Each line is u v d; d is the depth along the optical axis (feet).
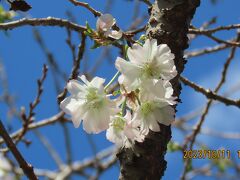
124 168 1.26
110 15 1.36
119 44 1.40
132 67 1.21
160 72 1.22
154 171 1.26
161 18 1.33
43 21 1.79
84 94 1.25
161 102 1.22
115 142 1.26
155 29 1.32
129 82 1.20
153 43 1.23
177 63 1.31
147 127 1.22
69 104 1.25
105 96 1.24
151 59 1.22
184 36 1.34
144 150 1.25
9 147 1.22
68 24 1.81
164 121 1.23
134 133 1.21
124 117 1.23
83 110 1.24
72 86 1.25
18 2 1.44
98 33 1.35
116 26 1.39
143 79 1.21
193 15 1.37
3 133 1.22
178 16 1.33
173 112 1.23
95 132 1.24
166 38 1.31
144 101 1.21
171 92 1.21
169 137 1.29
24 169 1.22
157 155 1.26
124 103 1.23
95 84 1.26
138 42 1.32
